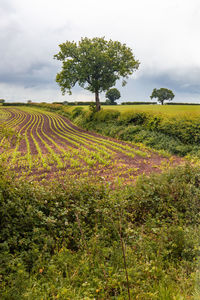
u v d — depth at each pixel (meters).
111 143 21.50
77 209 5.61
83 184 6.89
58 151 19.05
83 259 4.19
